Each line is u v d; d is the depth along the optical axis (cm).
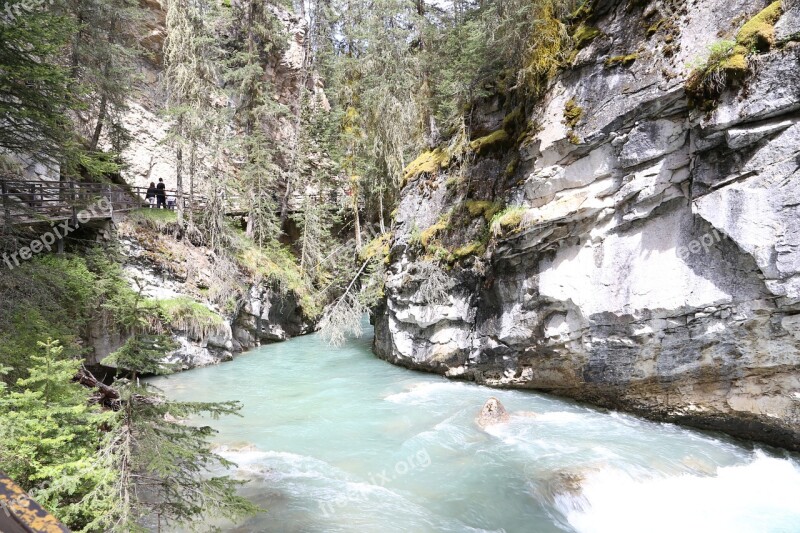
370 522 736
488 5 1487
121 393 510
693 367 986
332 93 2911
